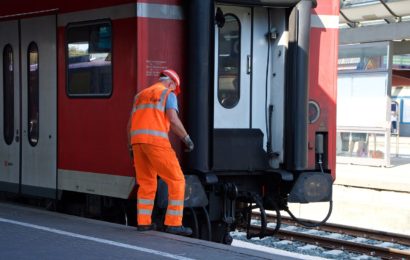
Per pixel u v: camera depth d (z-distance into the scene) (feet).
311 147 52.70
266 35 51.52
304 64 49.83
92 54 50.42
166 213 44.45
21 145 58.18
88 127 51.01
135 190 47.52
